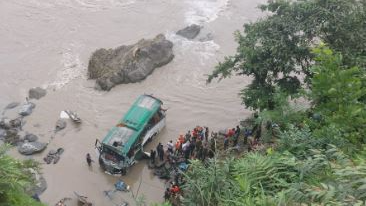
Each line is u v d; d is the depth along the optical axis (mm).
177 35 35438
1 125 26656
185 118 27922
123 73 30234
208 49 34094
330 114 10969
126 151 23234
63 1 39969
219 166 10688
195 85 30672
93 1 40094
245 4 40188
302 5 21219
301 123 12719
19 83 30547
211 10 39125
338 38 20297
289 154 9516
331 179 7992
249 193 8773
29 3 39562
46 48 34000
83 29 36188
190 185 10125
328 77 10883
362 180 6789
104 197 22578
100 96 29344
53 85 30312
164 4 39812
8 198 12398
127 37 35312
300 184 8039
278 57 21141
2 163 11859
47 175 23547
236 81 31062
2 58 32812
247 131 23844
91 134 26406
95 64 31312
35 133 26344
